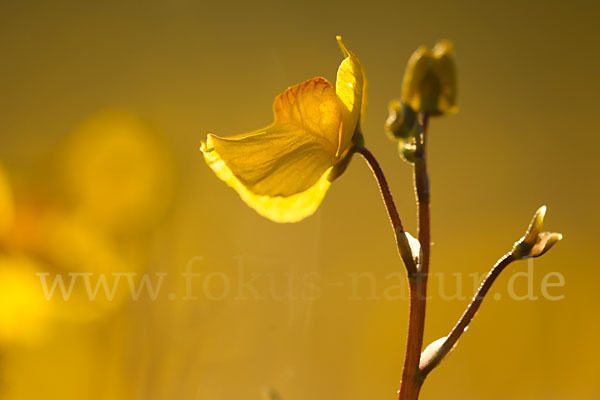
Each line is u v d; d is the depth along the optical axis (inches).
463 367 12.7
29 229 8.9
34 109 18.3
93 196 9.3
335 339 12.8
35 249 8.8
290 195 6.7
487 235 17.2
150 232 9.3
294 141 6.8
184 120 17.6
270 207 6.7
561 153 20.5
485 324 13.5
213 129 18.4
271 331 11.0
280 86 20.4
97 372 8.6
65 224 9.0
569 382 12.8
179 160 10.1
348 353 12.6
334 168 6.8
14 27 20.0
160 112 16.8
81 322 8.7
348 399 12.2
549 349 13.0
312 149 6.8
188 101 19.0
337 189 16.4
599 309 13.8
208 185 10.9
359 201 16.3
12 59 19.5
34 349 8.7
